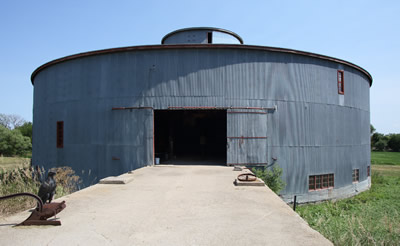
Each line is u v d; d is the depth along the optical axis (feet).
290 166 39.91
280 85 40.19
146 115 38.81
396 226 21.54
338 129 45.06
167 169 33.81
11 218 13.60
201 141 51.44
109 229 12.12
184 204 16.47
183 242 10.67
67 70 44.14
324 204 41.14
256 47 39.11
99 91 40.98
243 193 19.49
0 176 35.32
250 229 12.10
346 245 16.40
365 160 52.65
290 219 13.53
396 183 61.11
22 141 145.38
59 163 44.16
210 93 38.60
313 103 42.19
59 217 13.80
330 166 43.45
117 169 39.32
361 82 52.21
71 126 42.96
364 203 42.27
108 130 40.11
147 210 15.17
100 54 41.16
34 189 29.81
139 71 39.45
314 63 42.78
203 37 52.54
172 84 38.78
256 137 38.78
